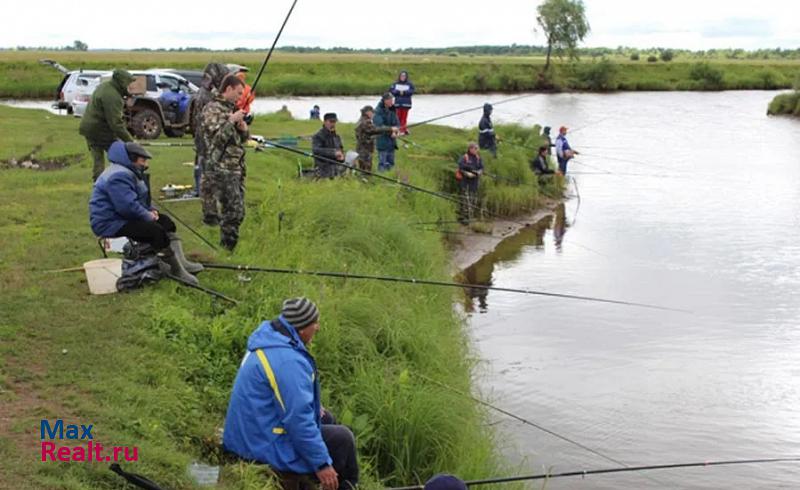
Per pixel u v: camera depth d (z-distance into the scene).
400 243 13.29
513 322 13.47
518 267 17.06
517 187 22.89
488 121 23.38
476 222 20.47
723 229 20.84
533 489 8.05
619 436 9.43
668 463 8.86
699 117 51.28
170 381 7.02
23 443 5.56
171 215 11.98
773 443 9.39
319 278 10.27
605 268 17.09
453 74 78.50
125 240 9.73
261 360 5.30
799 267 17.20
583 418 9.88
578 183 27.58
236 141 10.17
